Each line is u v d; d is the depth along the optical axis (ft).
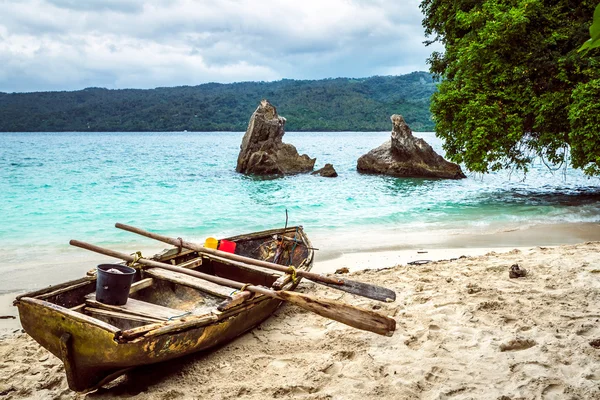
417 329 17.84
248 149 91.56
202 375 15.35
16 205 54.70
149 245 36.52
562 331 16.78
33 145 242.17
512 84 54.60
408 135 85.66
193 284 18.08
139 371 15.99
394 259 30.86
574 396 12.75
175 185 73.97
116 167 106.22
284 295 16.31
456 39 60.29
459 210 50.06
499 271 24.36
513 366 14.60
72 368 14.02
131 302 16.74
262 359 16.29
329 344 17.20
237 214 49.73
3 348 17.88
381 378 14.52
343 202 56.95
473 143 54.13
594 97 47.78
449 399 13.10
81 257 32.58
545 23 54.75
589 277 22.29
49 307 14.10
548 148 56.29
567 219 44.01
